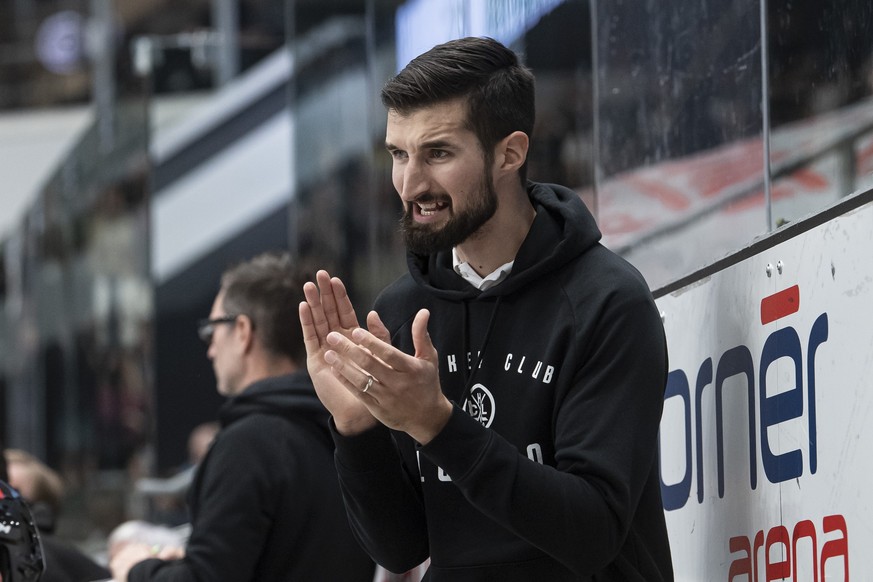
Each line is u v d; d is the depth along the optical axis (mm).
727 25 5910
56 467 23938
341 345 4543
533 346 5016
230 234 19922
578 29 7789
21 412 27906
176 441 18234
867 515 4281
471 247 5199
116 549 10828
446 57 4957
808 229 4730
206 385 18453
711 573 5738
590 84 7633
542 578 4953
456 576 5121
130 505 19594
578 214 5090
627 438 4711
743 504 5363
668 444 6340
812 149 5129
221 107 20094
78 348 23078
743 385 5363
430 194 4977
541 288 5059
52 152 35969
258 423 7738
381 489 5305
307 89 15703
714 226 6082
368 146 14680
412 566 5559
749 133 5691
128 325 20234
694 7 6270
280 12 20047
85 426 22500
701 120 6184
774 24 5430
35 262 26766
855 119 4836
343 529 7809
